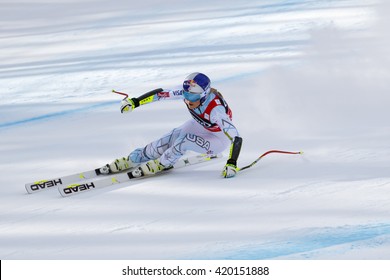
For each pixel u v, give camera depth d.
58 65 37.00
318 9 42.94
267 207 16.19
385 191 16.53
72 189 18.39
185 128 19.83
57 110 28.28
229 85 28.72
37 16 55.19
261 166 19.45
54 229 16.03
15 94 31.73
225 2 50.31
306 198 16.55
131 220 16.14
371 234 14.34
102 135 24.03
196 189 17.95
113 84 31.58
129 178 19.31
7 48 43.47
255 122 23.61
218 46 36.69
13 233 16.00
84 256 14.34
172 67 33.38
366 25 36.75
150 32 43.22
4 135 25.44
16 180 20.17
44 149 23.14
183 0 54.00
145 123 24.78
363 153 19.55
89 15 52.91
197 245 14.42
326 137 21.36
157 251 14.29
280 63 31.17
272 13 43.75
